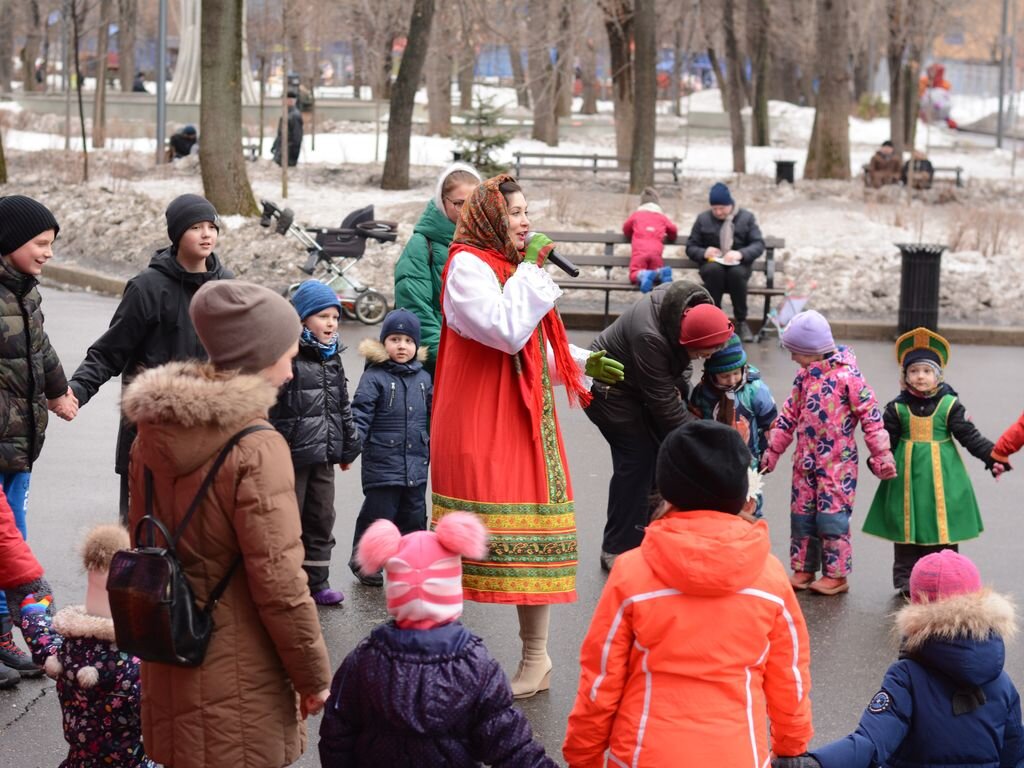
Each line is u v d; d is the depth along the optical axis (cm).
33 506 811
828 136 2930
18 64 6469
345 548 757
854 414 689
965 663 378
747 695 351
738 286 1550
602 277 1825
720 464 352
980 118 5888
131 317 609
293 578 344
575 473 944
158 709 353
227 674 347
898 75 3500
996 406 1212
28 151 2908
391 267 1836
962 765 384
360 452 665
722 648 348
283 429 638
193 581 346
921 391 692
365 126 4081
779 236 2033
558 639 619
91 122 3822
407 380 698
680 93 5397
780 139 4562
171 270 614
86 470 905
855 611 675
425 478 705
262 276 1805
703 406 681
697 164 3575
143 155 2973
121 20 4191
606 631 355
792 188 2688
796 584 708
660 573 350
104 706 387
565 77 3653
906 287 1605
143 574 334
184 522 344
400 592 343
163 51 2811
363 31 3894
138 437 356
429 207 694
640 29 2486
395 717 337
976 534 695
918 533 686
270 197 2336
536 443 520
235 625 349
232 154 2092
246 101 3694
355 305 1578
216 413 339
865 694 567
